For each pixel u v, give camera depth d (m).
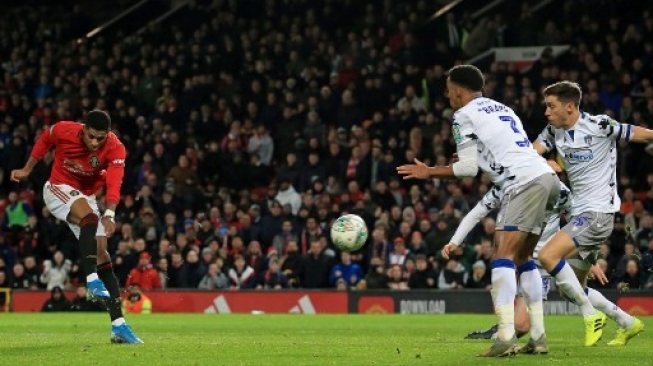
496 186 20.66
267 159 56.97
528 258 19.42
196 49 62.62
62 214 22.75
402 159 53.81
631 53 56.66
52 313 45.78
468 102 19.23
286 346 21.70
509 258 18.64
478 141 18.97
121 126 59.28
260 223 50.75
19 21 71.00
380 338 25.62
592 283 45.31
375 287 46.81
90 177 22.84
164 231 51.25
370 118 57.09
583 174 22.80
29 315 43.09
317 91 58.31
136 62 64.62
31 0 77.50
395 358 18.36
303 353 19.61
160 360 18.05
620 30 59.91
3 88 65.06
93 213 22.61
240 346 21.64
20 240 52.81
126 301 46.41
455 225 47.44
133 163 57.09
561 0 65.75
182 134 58.47
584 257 22.92
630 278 43.69
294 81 58.44
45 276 50.09
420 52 60.22
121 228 51.28
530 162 18.78
